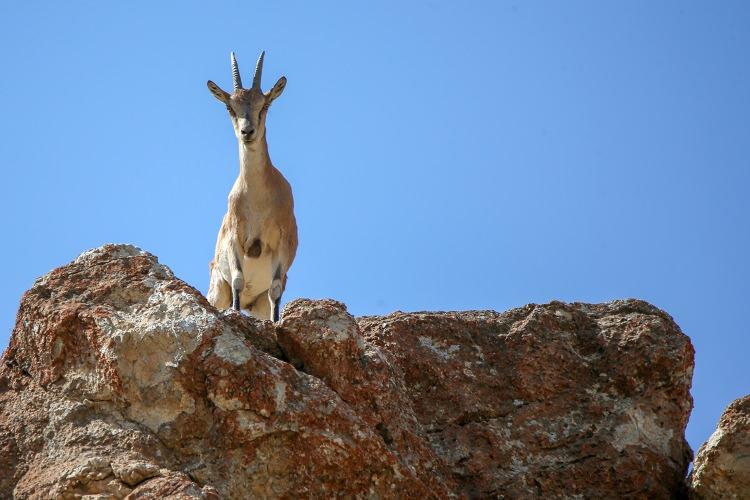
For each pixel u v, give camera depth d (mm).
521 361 35625
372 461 29469
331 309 32875
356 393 31703
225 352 29578
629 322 36812
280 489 28750
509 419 34344
